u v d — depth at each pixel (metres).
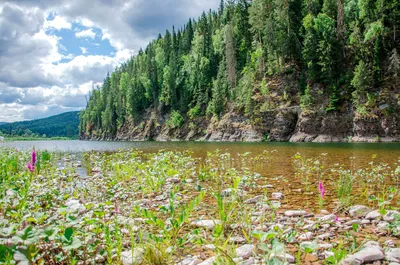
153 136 83.88
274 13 59.38
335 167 13.09
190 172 12.27
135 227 5.12
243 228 4.99
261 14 60.38
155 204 6.99
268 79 55.84
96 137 126.94
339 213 6.11
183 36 102.81
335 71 48.53
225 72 66.56
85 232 4.07
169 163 13.29
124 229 5.04
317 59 50.50
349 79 46.44
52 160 17.69
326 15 52.78
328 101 46.41
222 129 57.78
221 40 78.12
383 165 12.60
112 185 8.88
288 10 57.81
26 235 2.94
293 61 55.00
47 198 6.73
